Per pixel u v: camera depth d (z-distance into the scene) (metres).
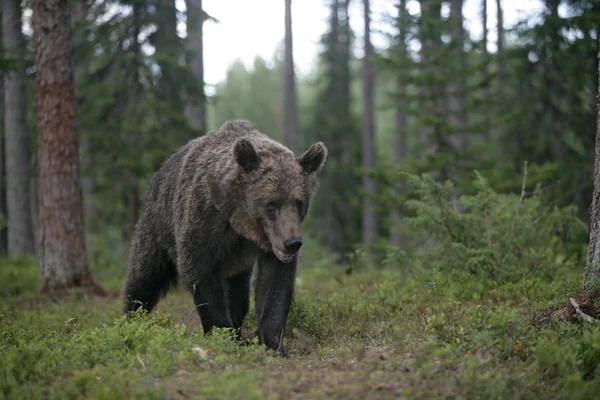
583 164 24.17
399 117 37.69
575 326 6.88
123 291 10.80
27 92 25.73
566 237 13.23
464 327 7.29
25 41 23.50
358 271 16.92
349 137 42.41
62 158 14.65
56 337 8.05
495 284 10.62
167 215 9.73
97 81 22.77
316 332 8.93
